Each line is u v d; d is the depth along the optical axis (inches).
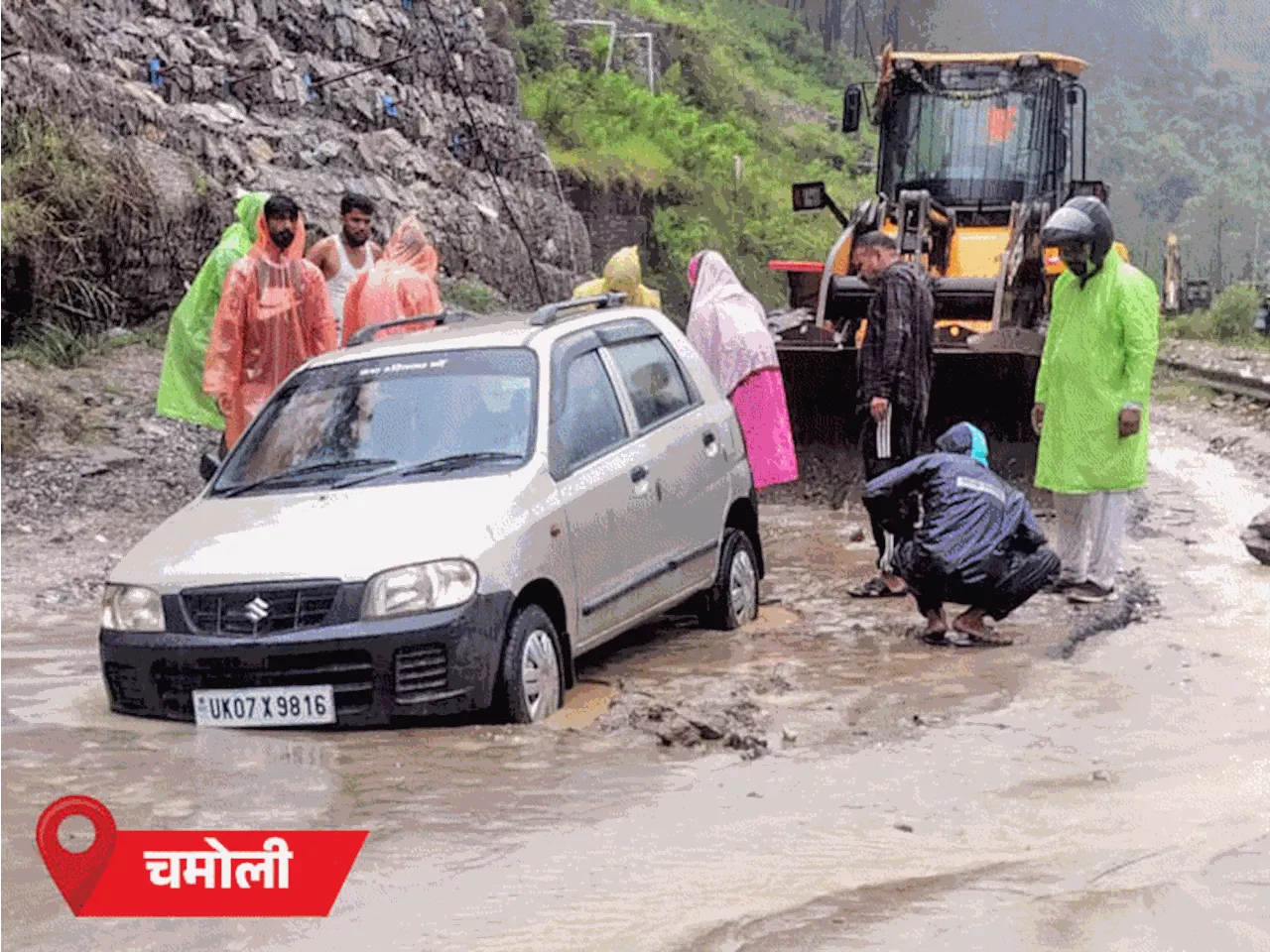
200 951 164.1
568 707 277.3
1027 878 185.8
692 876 187.3
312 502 282.8
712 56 2198.6
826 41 3115.2
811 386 536.4
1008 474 527.2
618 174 1437.0
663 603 317.1
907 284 385.4
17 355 562.9
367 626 255.8
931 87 653.9
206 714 260.7
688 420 337.1
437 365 308.7
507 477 281.0
